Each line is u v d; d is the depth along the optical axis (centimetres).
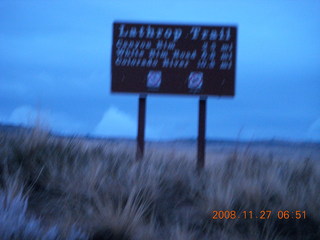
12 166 479
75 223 406
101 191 468
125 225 413
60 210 439
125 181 487
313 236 455
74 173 486
